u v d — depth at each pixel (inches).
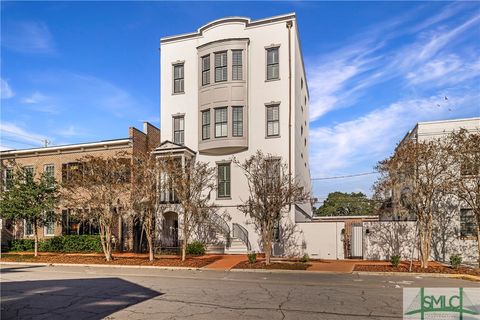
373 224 788.6
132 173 783.1
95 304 378.9
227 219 907.4
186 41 1007.6
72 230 1028.5
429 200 647.8
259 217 700.0
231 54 929.5
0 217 911.7
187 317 322.3
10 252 989.8
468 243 741.3
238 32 947.3
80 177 808.3
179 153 910.4
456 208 753.0
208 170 898.1
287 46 913.5
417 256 755.4
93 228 1013.8
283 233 844.6
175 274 616.7
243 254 873.5
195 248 867.4
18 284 516.4
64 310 355.3
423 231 651.5
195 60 994.1
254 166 782.5
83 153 1044.5
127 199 791.1
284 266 661.3
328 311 343.0
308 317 321.1
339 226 813.9
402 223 770.8
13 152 1100.5
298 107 965.8
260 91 920.9
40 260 811.4
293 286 486.6
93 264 741.9
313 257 817.5
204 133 952.9
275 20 926.4
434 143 666.2
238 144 904.9
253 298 404.2
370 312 339.6
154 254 864.3
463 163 635.5
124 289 466.9
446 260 749.3
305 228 832.3
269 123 913.5
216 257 812.0
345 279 546.3
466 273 578.6
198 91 964.0
